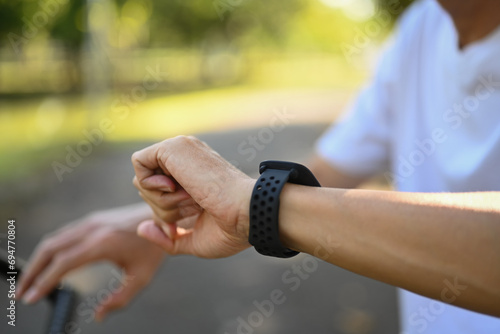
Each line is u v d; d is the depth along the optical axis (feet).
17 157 30.76
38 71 78.02
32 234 18.52
